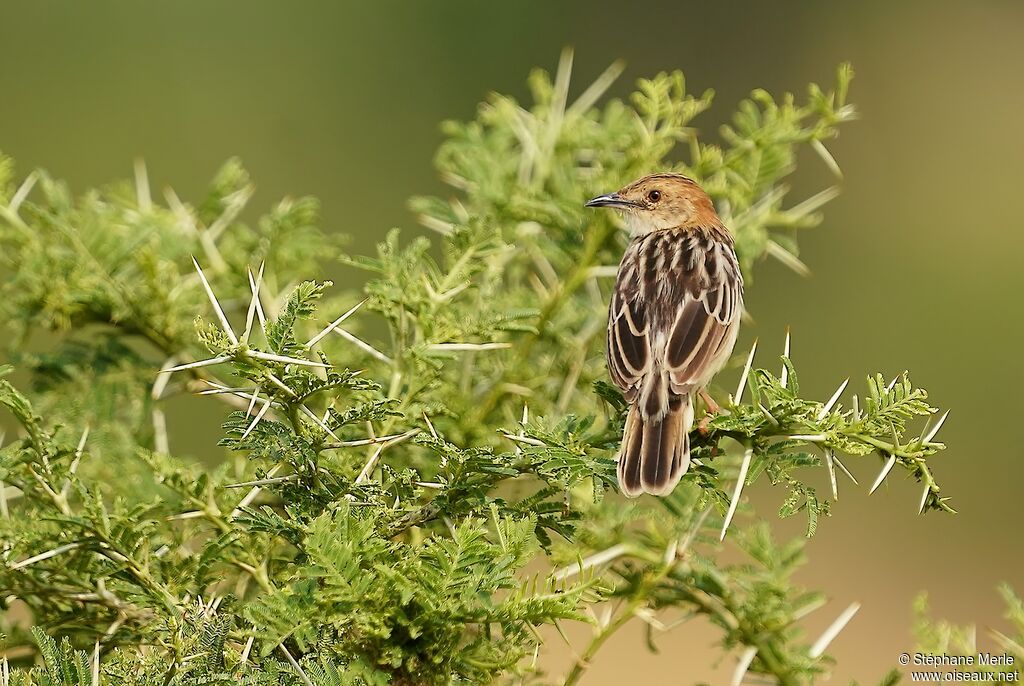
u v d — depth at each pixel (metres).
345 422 7.84
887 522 23.47
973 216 29.52
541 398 10.63
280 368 7.72
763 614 8.95
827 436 8.34
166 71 26.95
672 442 9.89
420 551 7.27
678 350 10.96
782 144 11.50
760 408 8.52
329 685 7.05
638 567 9.38
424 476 9.30
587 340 11.16
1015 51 30.39
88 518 7.67
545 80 12.05
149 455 8.55
